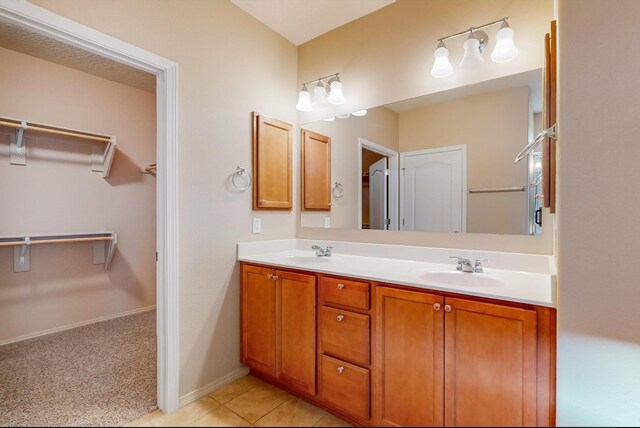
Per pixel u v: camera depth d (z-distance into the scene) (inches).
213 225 76.9
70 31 54.4
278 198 93.4
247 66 85.4
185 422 64.3
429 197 77.2
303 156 99.6
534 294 47.4
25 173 101.7
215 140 77.2
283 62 96.5
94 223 117.8
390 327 57.8
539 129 63.5
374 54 85.7
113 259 122.8
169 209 67.7
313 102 96.3
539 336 44.4
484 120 69.9
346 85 91.0
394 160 82.2
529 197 65.1
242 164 84.1
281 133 94.7
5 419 62.7
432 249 75.3
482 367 48.5
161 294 68.2
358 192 88.5
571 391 42.6
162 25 67.1
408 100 80.2
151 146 134.3
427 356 53.5
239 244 83.1
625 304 40.3
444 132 75.1
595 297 41.6
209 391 75.7
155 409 67.8
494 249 68.9
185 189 70.7
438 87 75.8
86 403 68.7
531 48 64.1
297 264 73.7
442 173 75.4
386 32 83.5
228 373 80.6
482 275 63.0
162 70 67.8
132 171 128.4
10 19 49.3
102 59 105.3
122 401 69.7
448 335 51.6
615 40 40.3
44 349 94.9
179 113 69.6
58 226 108.7
